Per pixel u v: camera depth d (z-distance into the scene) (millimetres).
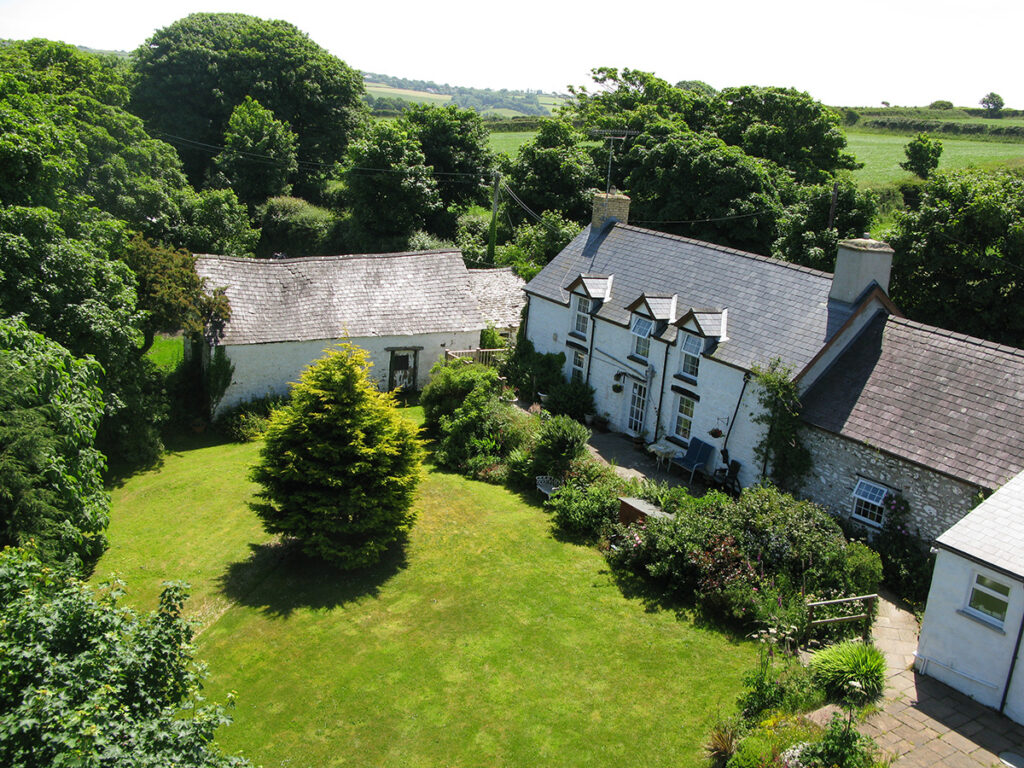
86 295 23250
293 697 15375
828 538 18312
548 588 19219
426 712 14906
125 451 27203
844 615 17109
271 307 31812
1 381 15648
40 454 16000
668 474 25609
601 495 22031
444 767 13508
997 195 28406
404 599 18875
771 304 24719
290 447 19984
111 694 9422
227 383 30391
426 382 34500
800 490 22484
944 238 29266
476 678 15875
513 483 25453
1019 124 85375
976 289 28969
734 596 17156
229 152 60406
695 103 65812
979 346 20781
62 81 42969
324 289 33156
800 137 59688
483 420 27266
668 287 28203
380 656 16656
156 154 46062
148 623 10875
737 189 46062
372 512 19922
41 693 8562
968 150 72750
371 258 34875
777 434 22328
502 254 50500
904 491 19844
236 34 69125
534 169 56656
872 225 39844
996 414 19219
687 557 18375
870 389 21531
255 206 59688
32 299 21328
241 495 24734
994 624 14289
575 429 24469
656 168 48562
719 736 13516
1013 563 13992
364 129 70438
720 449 24594
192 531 22375
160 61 65312
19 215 21422
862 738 12617
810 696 14273
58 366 17750
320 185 66250
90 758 8133
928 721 13898
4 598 10242
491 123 107938
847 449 21078
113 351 24375
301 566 20500
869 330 22953
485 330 35750
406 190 53375
